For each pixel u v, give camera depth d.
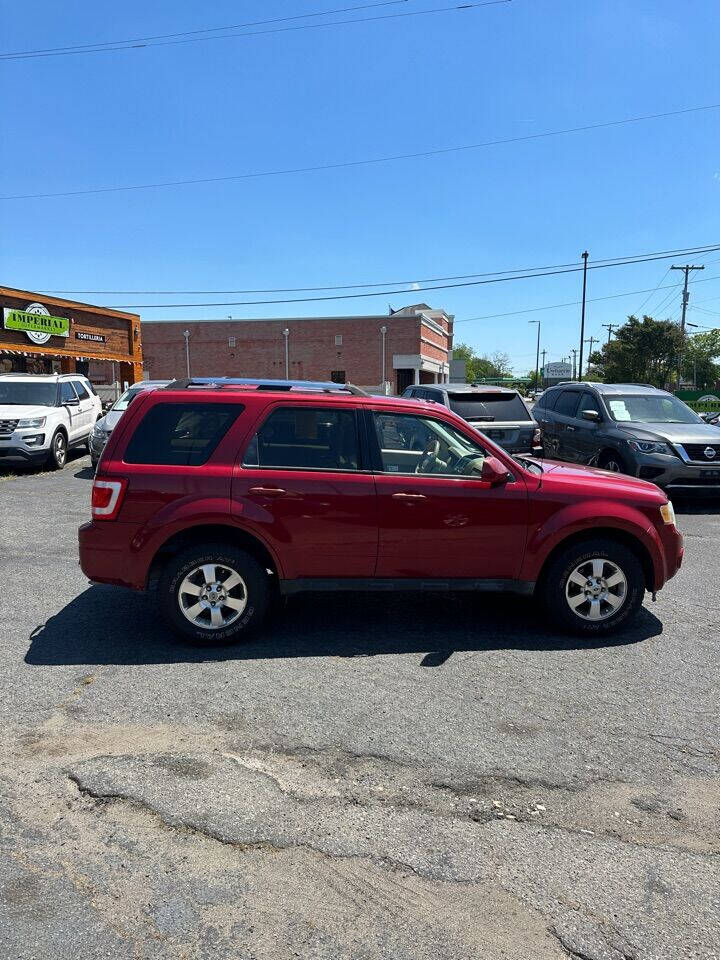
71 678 4.04
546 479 4.71
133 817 2.78
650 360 49.00
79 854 2.56
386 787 3.01
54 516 8.73
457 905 2.34
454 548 4.55
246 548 4.55
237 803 2.88
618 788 3.03
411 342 49.38
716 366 64.94
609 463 10.65
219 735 3.42
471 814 2.83
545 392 14.28
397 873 2.49
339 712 3.66
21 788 2.96
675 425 10.45
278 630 4.84
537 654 4.48
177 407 4.48
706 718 3.66
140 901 2.33
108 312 29.08
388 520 4.46
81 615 5.12
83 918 2.25
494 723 3.57
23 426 12.17
